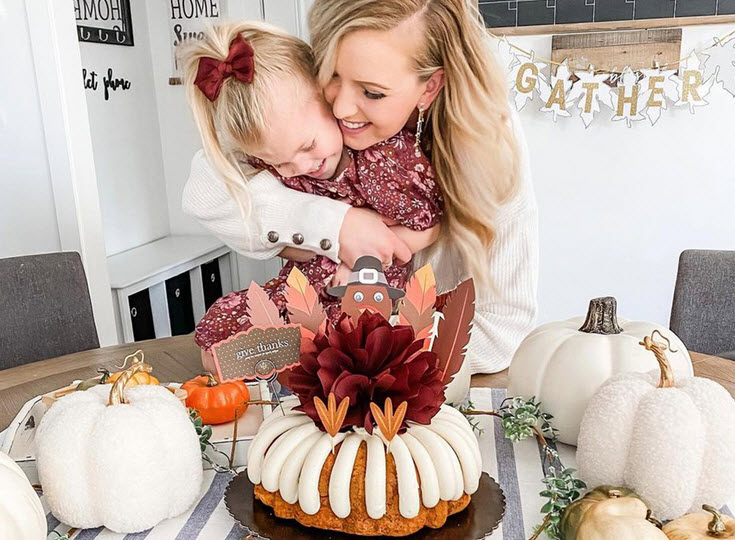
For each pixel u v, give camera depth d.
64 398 0.83
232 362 0.87
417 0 1.02
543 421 0.95
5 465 0.71
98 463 0.75
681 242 2.56
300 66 1.06
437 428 0.78
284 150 1.09
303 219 1.15
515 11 2.45
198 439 0.84
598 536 0.65
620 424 0.77
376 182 1.15
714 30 2.36
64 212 2.10
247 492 0.83
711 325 1.50
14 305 1.55
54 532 0.77
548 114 2.53
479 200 1.17
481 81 1.08
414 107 1.10
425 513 0.74
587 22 2.41
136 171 2.85
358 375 0.74
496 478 0.88
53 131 2.04
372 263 0.84
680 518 0.68
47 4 1.95
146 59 2.88
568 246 2.65
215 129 1.12
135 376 0.99
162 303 2.59
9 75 2.02
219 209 1.19
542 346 0.97
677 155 2.49
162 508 0.78
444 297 0.91
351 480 0.73
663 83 2.39
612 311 0.97
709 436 0.74
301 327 0.84
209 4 2.75
